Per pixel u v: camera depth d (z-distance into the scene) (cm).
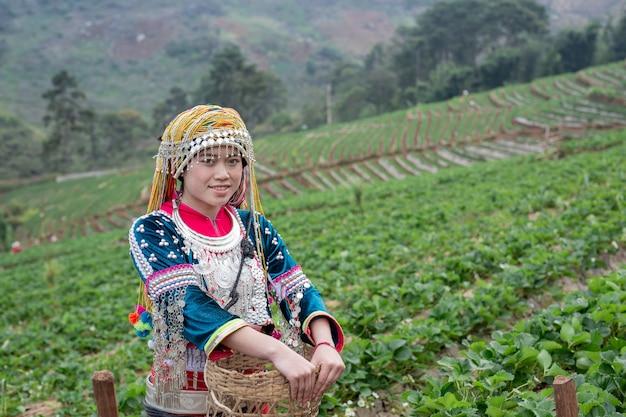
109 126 10638
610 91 5953
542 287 645
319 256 1195
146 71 19225
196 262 267
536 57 9312
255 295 276
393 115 7706
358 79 11306
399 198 2362
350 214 2039
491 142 4975
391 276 836
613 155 2189
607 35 9681
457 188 2331
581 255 713
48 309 1359
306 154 6047
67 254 3241
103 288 1490
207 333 248
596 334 436
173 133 268
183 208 275
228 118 270
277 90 11475
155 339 261
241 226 285
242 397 246
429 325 545
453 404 371
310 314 275
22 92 17488
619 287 548
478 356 427
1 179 10256
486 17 10875
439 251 1016
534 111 5938
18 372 837
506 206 1425
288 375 240
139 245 264
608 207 1018
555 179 1798
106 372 271
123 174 8431
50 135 11500
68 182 8681
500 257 771
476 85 9175
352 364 482
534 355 415
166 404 269
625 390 368
